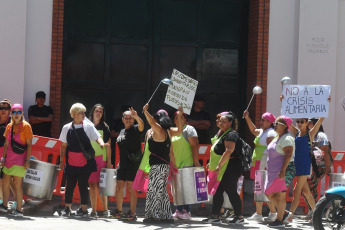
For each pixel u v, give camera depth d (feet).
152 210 31.07
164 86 46.85
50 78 42.50
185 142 32.42
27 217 31.50
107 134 33.32
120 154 32.32
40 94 41.06
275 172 30.76
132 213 32.24
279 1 45.06
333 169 39.17
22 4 41.83
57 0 42.55
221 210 34.09
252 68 46.03
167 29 46.88
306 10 44.80
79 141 31.24
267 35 44.91
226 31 47.60
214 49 47.50
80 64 45.80
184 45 47.09
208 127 43.01
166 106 46.88
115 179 32.48
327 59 45.01
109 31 46.11
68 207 32.32
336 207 28.02
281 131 30.63
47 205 36.86
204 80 47.39
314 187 33.99
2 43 41.65
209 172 32.09
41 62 42.42
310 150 32.50
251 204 40.19
